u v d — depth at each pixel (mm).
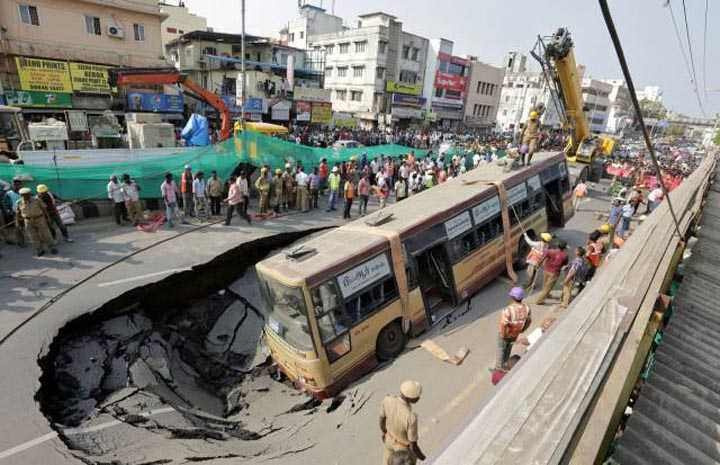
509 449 1672
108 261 11867
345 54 50312
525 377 2162
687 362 4020
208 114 32219
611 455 2893
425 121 53344
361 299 8391
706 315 5027
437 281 10672
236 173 18109
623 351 2568
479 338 9344
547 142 29734
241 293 13086
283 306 8086
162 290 11195
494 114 63625
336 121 42656
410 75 51219
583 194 19625
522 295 7348
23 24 24750
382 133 38844
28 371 7555
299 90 38906
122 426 7070
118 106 27266
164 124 18344
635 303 3068
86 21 26875
